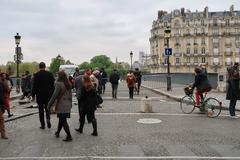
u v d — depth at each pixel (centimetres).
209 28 14225
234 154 905
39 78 1302
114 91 2734
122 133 1209
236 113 1794
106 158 865
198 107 1731
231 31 14150
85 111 1179
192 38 14300
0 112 1134
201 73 1720
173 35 14362
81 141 1084
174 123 1432
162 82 4988
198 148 975
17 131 1275
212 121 1494
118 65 14412
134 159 854
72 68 4491
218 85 3181
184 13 14575
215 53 14238
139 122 1456
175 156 881
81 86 1185
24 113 1772
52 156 894
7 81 1683
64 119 1095
